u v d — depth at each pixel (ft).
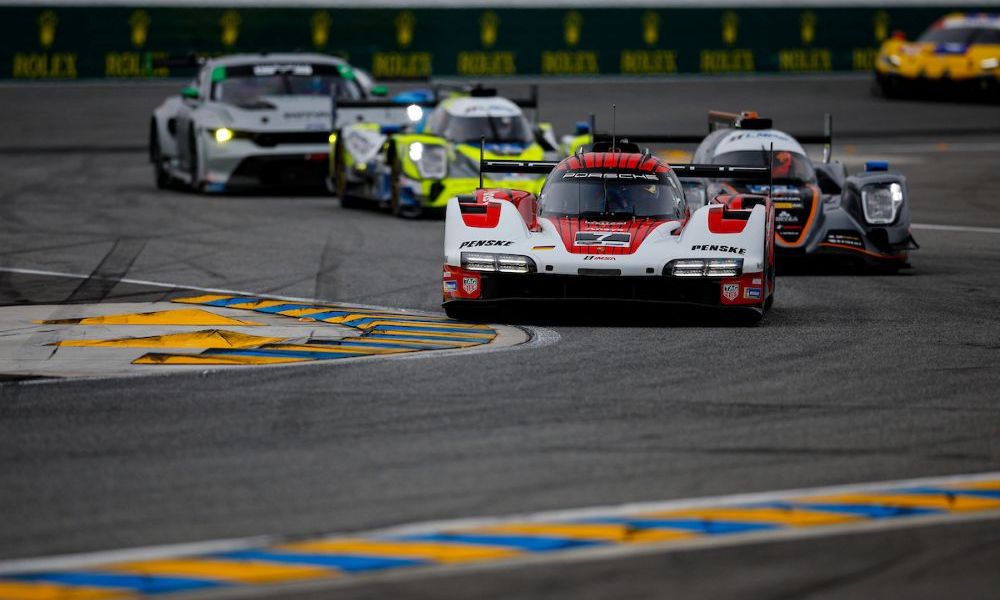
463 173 193.57
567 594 51.83
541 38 423.64
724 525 59.77
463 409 81.46
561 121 323.98
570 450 72.18
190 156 225.76
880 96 393.70
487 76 420.36
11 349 102.32
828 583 53.01
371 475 67.56
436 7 414.00
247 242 167.43
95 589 52.37
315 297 128.16
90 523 60.18
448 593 51.96
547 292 110.63
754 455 71.26
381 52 412.57
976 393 86.17
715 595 51.72
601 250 110.83
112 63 405.39
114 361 97.45
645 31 431.84
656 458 70.59
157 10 404.16
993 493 64.69
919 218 196.85
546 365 94.63
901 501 63.36
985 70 364.79
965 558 55.83
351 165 206.18
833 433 75.87
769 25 442.09
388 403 83.05
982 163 266.36
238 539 58.08
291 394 85.71
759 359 97.04
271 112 224.33
